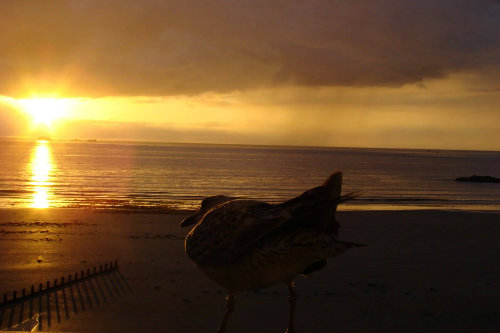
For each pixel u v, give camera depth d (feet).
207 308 47.44
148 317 44.55
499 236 96.53
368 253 76.69
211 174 328.29
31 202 157.58
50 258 69.05
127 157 576.20
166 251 74.33
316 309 48.11
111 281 56.39
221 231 11.80
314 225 10.75
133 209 138.31
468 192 248.11
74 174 295.07
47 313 44.93
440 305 51.16
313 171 391.45
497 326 45.29
